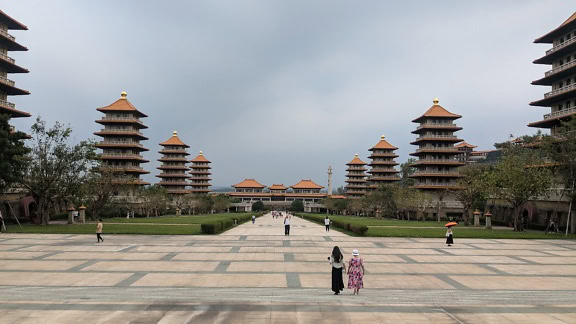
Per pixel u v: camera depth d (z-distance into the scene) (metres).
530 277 22.81
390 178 143.75
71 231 45.34
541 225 60.94
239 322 13.98
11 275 21.69
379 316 14.80
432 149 107.75
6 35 64.12
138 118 111.50
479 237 45.78
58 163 55.56
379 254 31.55
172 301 16.61
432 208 99.12
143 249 32.25
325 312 15.23
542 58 70.81
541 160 57.16
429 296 18.05
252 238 43.00
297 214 136.38
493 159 138.88
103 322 13.83
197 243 37.09
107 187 69.69
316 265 25.89
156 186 111.31
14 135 51.03
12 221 60.19
